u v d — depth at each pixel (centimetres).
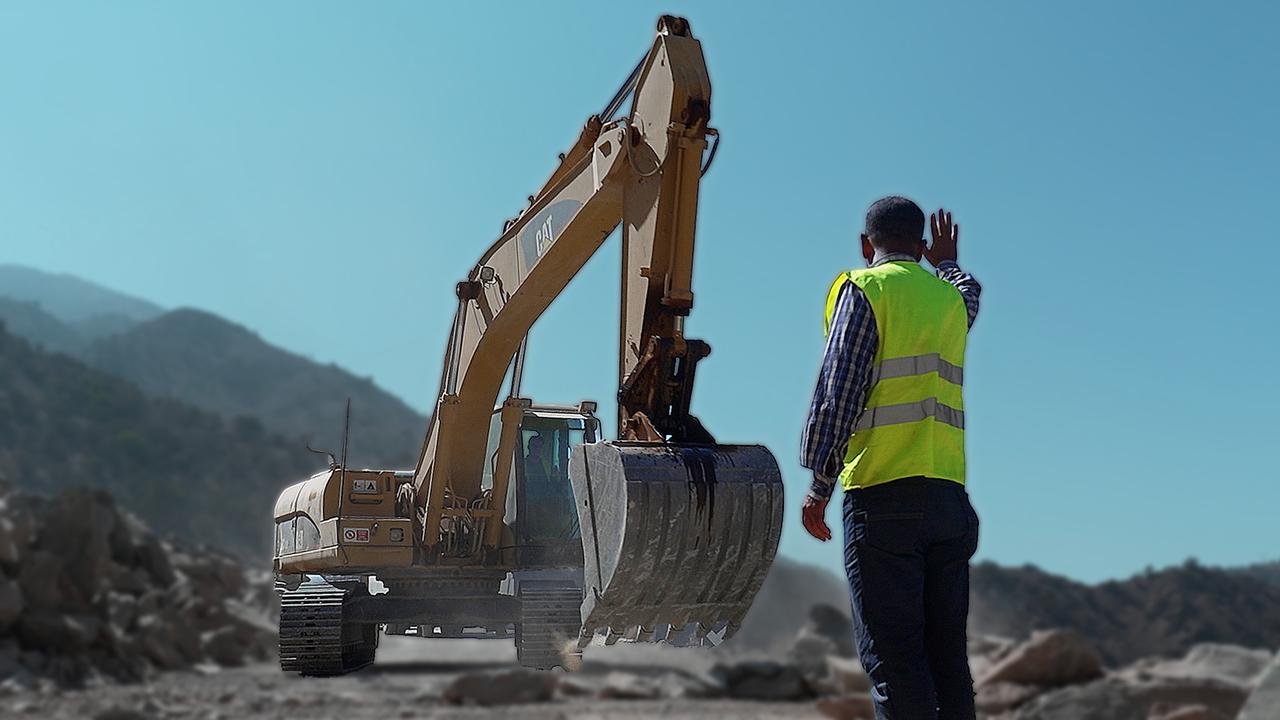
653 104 699
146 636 3353
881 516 425
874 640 424
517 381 1108
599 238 884
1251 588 10650
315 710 2305
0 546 3070
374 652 1155
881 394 432
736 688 2781
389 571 1098
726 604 575
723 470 564
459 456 1091
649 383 636
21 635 2970
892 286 436
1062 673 2370
